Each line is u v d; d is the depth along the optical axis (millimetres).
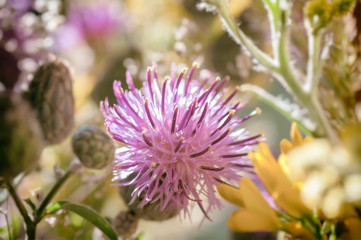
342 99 191
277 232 209
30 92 175
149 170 176
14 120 145
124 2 354
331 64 192
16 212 202
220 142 180
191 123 177
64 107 176
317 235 157
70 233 216
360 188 138
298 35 202
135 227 187
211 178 181
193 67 184
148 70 184
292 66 193
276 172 158
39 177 222
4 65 225
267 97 193
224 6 184
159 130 178
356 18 189
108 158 169
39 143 149
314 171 141
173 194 180
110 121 180
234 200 161
